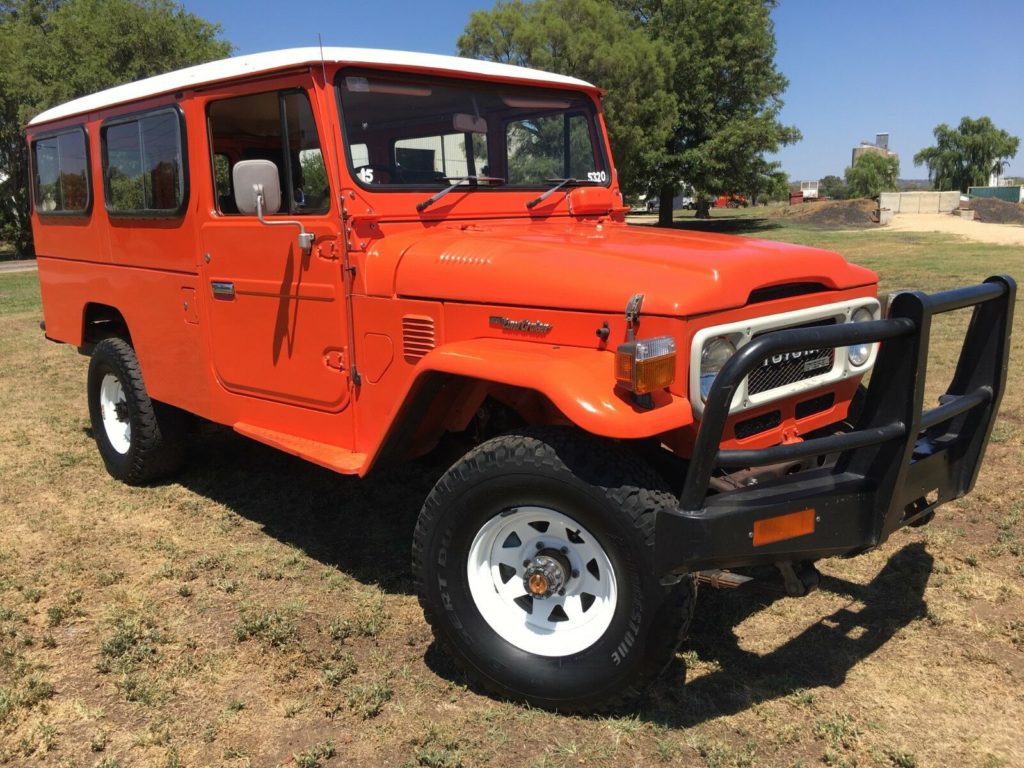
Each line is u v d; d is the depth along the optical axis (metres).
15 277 19.25
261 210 3.26
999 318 2.87
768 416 2.94
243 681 2.97
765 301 2.81
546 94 4.05
